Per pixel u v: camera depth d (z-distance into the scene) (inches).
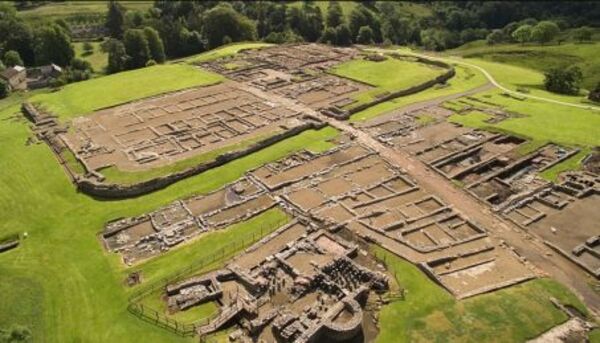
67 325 1662.2
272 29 6707.7
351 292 1711.4
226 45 5738.2
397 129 3171.8
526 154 2778.1
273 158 2812.5
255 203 2363.4
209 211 2321.6
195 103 3681.1
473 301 1697.8
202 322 1636.3
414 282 1797.5
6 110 3740.2
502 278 1825.8
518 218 2207.2
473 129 3147.1
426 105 3614.7
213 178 2615.7
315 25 6668.3
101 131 3186.5
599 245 2023.9
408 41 7288.4
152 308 1711.4
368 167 2682.1
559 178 2504.9
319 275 1787.6
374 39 6589.6
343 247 1985.7
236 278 1843.0
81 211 2342.5
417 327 1596.9
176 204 2389.3
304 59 4857.3
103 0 7568.9
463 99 3737.7
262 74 4399.6
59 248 2076.8
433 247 1989.4
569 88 4003.4
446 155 2792.8
